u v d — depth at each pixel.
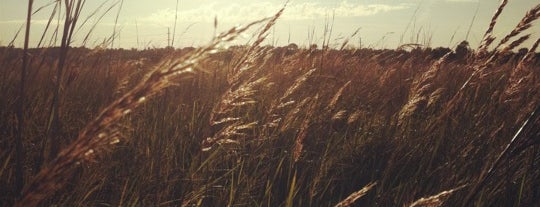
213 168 3.46
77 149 1.05
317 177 3.14
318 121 4.36
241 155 3.57
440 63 4.28
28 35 2.20
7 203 2.39
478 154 3.56
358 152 3.81
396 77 6.19
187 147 3.78
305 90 5.51
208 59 1.09
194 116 4.28
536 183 3.05
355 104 5.21
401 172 3.47
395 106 5.16
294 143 3.79
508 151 2.15
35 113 3.43
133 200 2.78
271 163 3.55
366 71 6.71
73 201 2.58
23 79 2.21
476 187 2.26
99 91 4.50
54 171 1.06
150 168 3.16
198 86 5.06
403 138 3.98
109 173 3.08
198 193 2.88
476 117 4.08
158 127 4.00
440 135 3.79
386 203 3.10
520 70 3.79
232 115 4.36
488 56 3.61
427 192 3.09
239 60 3.41
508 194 2.98
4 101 3.21
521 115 3.69
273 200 3.09
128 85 4.40
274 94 5.23
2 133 3.09
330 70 6.23
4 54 3.29
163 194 2.91
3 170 2.58
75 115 3.98
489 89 4.72
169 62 1.07
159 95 4.56
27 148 2.98
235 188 3.01
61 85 3.44
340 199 3.12
